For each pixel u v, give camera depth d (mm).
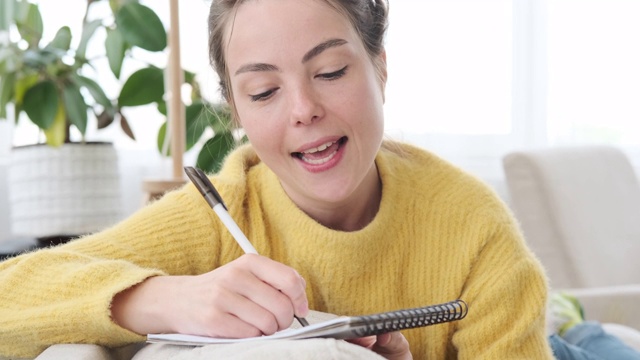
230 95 1080
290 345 635
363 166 970
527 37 3018
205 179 921
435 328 1031
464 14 3006
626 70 3078
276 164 988
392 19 2982
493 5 3006
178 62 1851
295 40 920
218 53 1064
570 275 2381
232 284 808
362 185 1047
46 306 912
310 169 963
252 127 972
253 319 787
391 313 682
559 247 2395
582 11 3070
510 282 1011
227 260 1080
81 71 2762
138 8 2584
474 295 1023
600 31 3078
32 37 2658
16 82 2510
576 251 2373
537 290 1027
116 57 2607
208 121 2234
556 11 3072
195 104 2471
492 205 1067
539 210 2406
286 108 944
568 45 3078
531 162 2426
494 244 1043
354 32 951
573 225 2393
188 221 1068
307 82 932
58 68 2529
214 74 1150
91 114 2807
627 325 1990
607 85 3084
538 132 3047
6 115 2605
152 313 853
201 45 2787
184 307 829
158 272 918
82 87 2752
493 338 1000
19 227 2422
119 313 877
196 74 2660
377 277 1054
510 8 3016
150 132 2871
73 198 2383
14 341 931
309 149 951
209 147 2148
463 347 1008
